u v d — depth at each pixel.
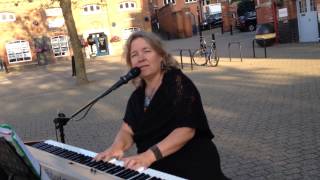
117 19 43.88
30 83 23.70
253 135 7.46
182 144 2.96
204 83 14.23
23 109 14.16
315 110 8.66
